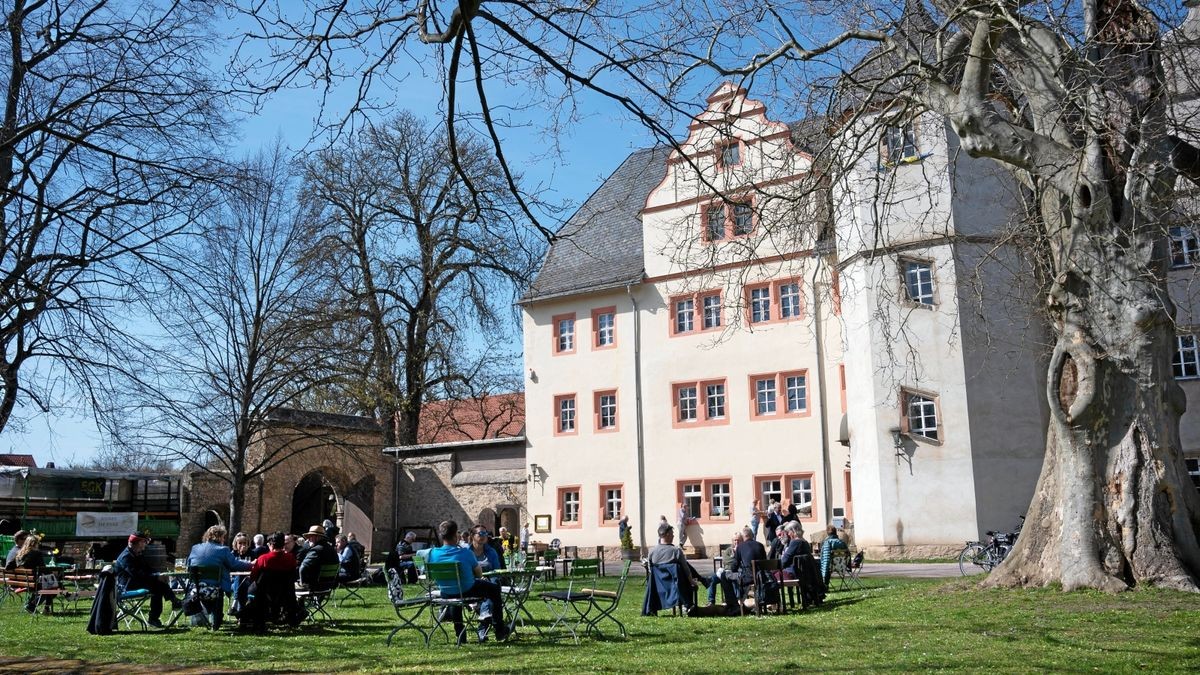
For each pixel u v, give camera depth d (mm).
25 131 12242
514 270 39156
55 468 34312
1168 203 13703
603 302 37875
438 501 41219
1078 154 12852
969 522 26672
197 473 36781
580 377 38031
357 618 15047
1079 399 13906
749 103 28734
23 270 13594
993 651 9406
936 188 16828
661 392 36062
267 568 13102
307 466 38969
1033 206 15281
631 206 39688
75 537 31859
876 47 14750
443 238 37375
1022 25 11930
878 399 28188
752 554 14062
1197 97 12609
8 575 17969
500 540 30781
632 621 13516
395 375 41406
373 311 39594
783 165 14820
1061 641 9961
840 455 32281
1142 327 13578
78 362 14297
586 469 37375
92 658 10734
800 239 15211
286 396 31812
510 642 11469
